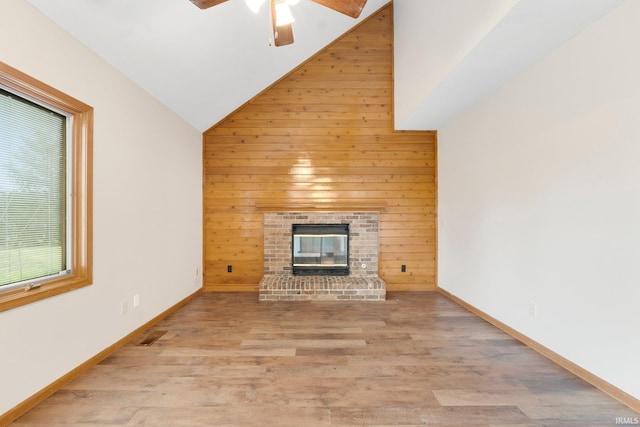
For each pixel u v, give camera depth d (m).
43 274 2.18
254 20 3.18
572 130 2.33
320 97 4.67
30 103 2.08
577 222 2.30
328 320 3.47
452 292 4.31
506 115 3.11
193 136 4.36
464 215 3.97
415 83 3.78
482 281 3.57
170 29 2.68
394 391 2.11
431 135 4.71
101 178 2.57
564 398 2.02
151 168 3.31
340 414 1.88
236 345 2.82
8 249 1.95
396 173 4.71
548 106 2.56
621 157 1.97
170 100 3.56
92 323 2.44
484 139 3.51
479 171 3.62
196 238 4.44
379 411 1.91
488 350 2.72
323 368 2.41
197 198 4.47
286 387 2.16
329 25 4.20
